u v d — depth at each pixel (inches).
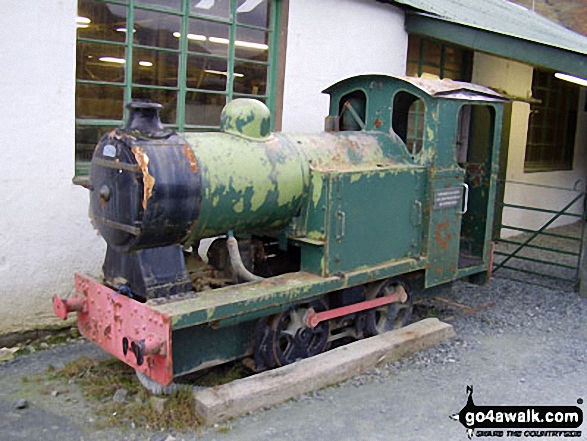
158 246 161.6
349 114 229.5
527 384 188.2
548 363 205.5
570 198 490.0
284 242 192.5
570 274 326.3
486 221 248.4
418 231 212.7
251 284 174.1
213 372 184.4
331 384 180.5
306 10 264.7
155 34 226.2
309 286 177.6
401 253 207.8
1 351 193.9
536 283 306.3
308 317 184.2
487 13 402.9
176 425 152.2
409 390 180.4
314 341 193.5
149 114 159.5
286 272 211.5
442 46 350.6
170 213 155.2
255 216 175.6
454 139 219.0
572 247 398.0
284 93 262.2
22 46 190.9
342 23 280.5
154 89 228.7
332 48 278.4
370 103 222.4
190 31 234.7
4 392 169.8
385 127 218.4
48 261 203.9
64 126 202.7
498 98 239.3
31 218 198.7
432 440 154.1
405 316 223.1
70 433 150.3
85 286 172.6
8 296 196.4
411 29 310.0
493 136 243.8
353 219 190.5
